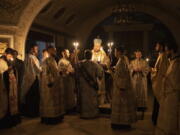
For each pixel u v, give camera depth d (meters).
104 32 14.30
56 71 5.30
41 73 5.30
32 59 5.95
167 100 3.43
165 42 4.66
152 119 5.25
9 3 6.29
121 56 4.72
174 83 3.37
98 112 5.82
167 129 3.38
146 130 4.66
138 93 6.30
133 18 13.80
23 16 6.88
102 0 11.90
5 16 6.52
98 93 5.86
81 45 13.84
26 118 5.91
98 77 5.78
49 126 5.10
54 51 5.34
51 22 10.63
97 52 6.34
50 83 5.15
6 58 5.19
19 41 6.99
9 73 5.12
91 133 4.54
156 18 13.45
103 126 5.00
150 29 13.95
